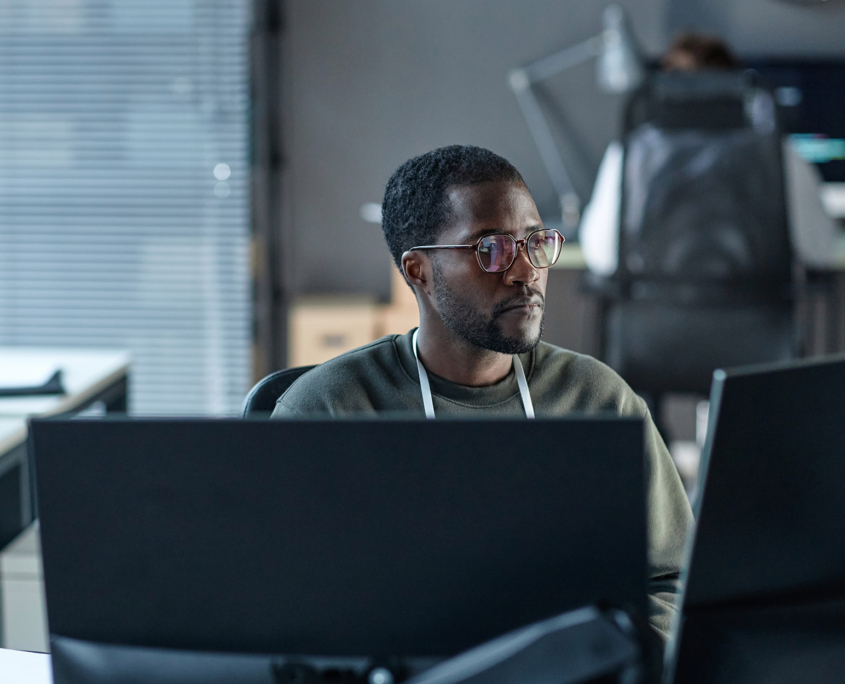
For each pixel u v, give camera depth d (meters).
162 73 3.63
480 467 0.61
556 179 3.88
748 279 2.46
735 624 0.66
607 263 2.70
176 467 0.62
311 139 3.86
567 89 3.81
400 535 0.61
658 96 2.41
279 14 3.77
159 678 0.63
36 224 3.72
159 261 3.74
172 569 0.63
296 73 3.82
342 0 3.77
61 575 0.64
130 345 3.79
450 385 1.09
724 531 0.64
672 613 0.97
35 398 1.95
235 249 3.74
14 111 3.65
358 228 3.91
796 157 2.62
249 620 0.63
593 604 0.60
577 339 3.71
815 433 0.63
